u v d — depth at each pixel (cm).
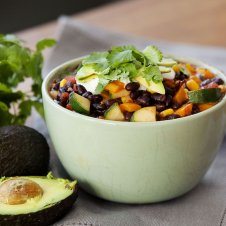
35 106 71
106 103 59
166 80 61
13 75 71
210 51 88
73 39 87
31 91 73
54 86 64
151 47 63
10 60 69
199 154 60
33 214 56
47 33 94
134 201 62
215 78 65
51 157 68
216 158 68
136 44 89
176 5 107
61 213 58
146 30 98
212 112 59
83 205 61
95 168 60
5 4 141
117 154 58
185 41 95
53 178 60
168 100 60
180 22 100
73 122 59
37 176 61
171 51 88
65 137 61
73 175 63
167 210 61
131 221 59
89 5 152
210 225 59
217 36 96
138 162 59
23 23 146
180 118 58
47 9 147
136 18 102
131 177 60
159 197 61
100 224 58
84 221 58
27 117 73
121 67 60
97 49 87
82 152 60
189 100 60
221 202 62
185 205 62
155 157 58
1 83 69
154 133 57
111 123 57
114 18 102
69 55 85
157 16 102
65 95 61
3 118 70
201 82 64
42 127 73
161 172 59
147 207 62
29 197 57
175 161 59
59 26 90
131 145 58
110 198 62
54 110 60
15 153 61
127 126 57
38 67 72
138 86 60
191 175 61
